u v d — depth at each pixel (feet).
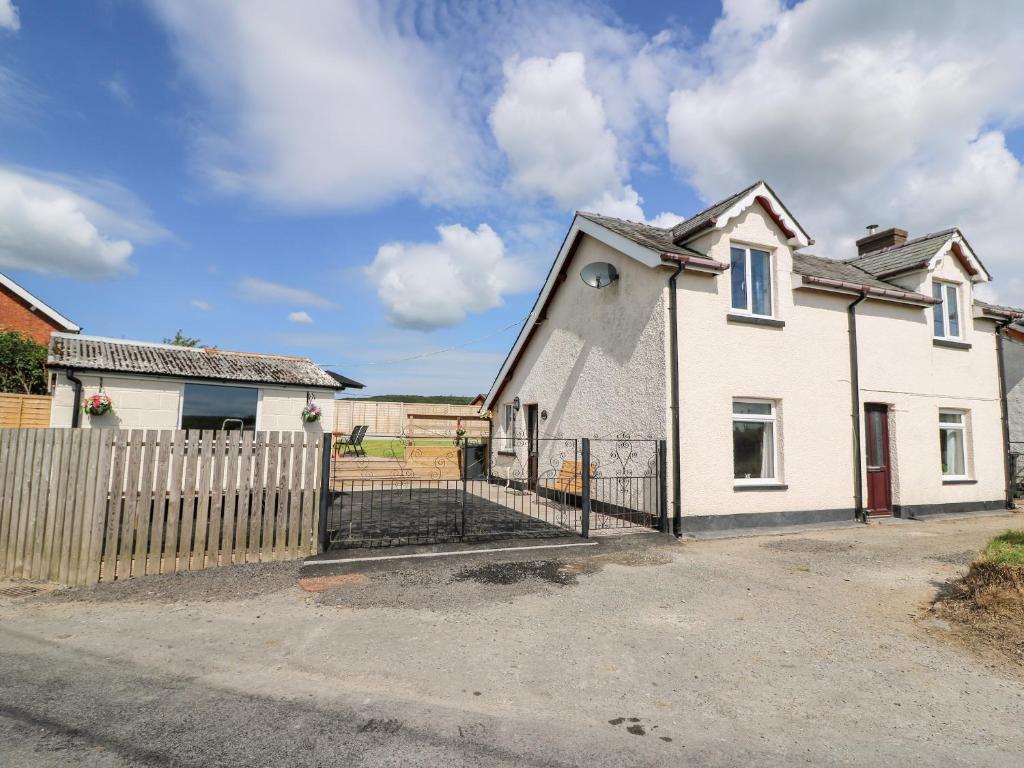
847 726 10.32
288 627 14.83
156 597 17.07
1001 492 39.78
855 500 33.14
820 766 9.07
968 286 40.22
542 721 10.31
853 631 15.07
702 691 11.60
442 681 11.87
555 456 40.63
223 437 20.39
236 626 14.87
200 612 15.88
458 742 9.55
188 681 11.68
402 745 9.43
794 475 31.40
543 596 17.79
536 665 12.73
